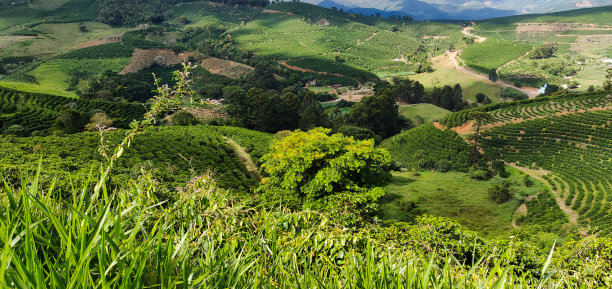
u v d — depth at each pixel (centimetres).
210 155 3525
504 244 908
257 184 3078
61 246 125
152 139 3694
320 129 1906
